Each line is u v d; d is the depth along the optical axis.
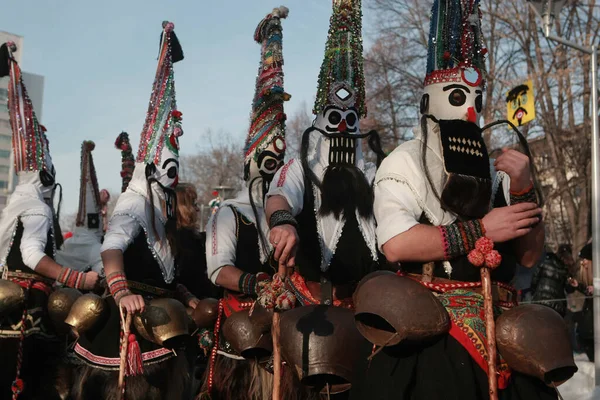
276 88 4.09
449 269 2.21
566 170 20.00
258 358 3.44
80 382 3.93
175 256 4.25
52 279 4.56
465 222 2.19
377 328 2.20
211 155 37.38
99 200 6.98
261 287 2.79
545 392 2.15
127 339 3.62
